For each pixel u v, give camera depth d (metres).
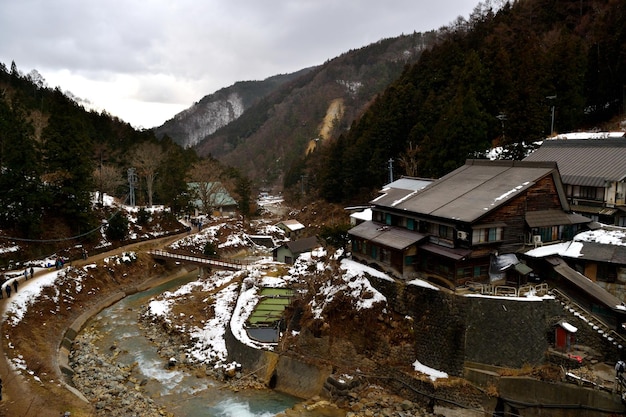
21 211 51.66
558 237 31.73
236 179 103.31
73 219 57.81
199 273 59.84
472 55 63.25
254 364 33.59
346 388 29.08
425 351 29.27
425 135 60.47
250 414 28.53
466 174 35.88
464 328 27.66
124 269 55.34
